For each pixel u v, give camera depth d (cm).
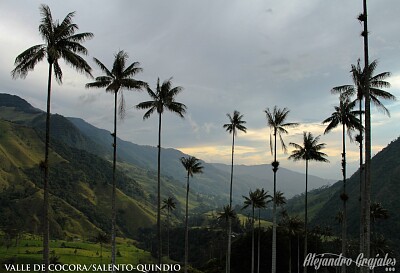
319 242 10881
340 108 5019
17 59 3209
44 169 3322
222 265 11762
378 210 7150
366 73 2911
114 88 4228
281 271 10525
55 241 18675
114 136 4350
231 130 7200
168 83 4866
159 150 4916
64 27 3291
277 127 5812
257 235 11044
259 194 8606
